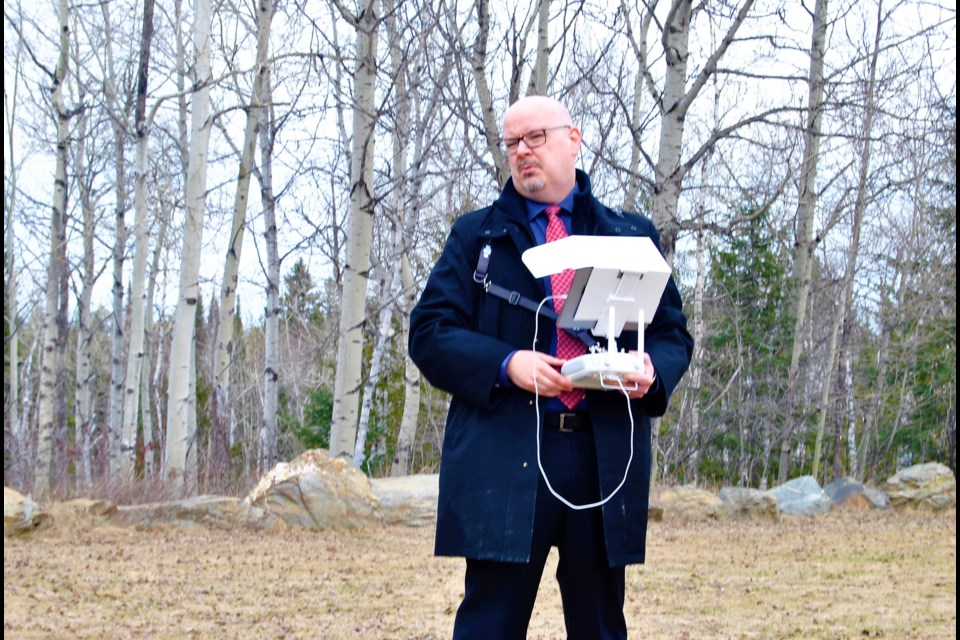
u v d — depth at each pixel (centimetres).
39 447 1928
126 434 1802
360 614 664
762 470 2900
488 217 381
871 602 718
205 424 2609
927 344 2827
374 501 1158
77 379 2425
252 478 1605
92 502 1106
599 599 379
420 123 1733
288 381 3662
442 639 590
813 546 1045
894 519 1344
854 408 2756
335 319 3042
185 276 1469
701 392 2656
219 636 596
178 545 991
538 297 371
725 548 1026
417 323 374
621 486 367
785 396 2453
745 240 2777
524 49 1325
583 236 352
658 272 347
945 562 927
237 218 1759
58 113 1920
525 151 374
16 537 1006
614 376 341
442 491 373
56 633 600
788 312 2827
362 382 1323
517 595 369
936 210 2777
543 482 365
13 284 2541
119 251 2159
